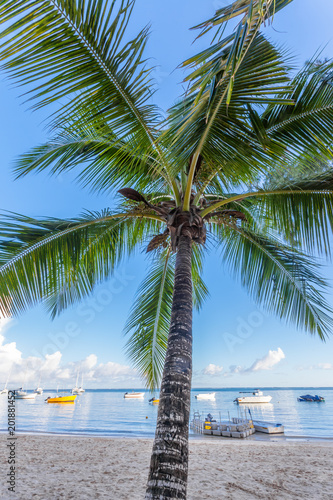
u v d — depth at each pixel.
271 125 3.53
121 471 6.50
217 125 2.95
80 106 2.73
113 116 2.98
